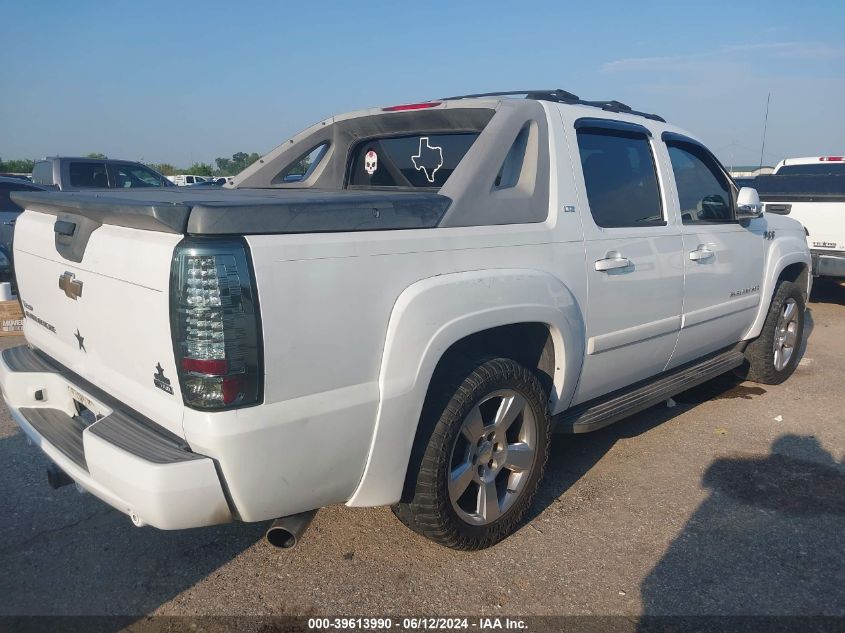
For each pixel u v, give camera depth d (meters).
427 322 2.73
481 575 3.10
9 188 10.24
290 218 2.40
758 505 3.76
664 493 3.89
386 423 2.68
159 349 2.38
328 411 2.51
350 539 3.38
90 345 2.86
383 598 2.94
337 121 4.52
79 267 2.81
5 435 4.57
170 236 2.33
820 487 3.98
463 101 3.72
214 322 2.23
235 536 3.42
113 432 2.52
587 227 3.60
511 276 3.09
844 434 4.78
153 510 2.29
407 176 4.34
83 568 3.14
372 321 2.60
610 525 3.54
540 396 3.32
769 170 11.31
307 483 2.55
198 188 4.24
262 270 2.30
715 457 4.39
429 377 2.76
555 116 3.59
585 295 3.55
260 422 2.34
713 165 4.92
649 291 3.99
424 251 2.79
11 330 6.98
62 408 3.25
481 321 2.93
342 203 2.55
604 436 4.72
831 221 8.55
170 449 2.39
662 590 3.01
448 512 3.01
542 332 3.44
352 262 2.53
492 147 3.20
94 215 2.67
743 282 4.98
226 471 2.34
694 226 4.46
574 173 3.59
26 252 3.38
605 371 3.85
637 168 4.13
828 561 3.22
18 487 3.87
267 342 2.32
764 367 5.59
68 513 3.61
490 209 3.13
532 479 3.40
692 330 4.50
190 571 3.12
